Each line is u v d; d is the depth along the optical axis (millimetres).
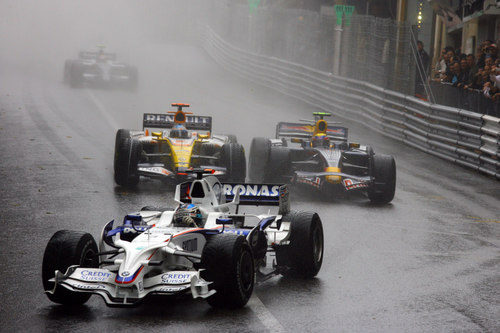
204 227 27391
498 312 25906
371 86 91062
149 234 25562
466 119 67562
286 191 31156
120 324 23219
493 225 43531
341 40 108875
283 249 29562
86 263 25203
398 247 36406
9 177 51562
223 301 24250
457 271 31938
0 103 99312
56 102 103062
